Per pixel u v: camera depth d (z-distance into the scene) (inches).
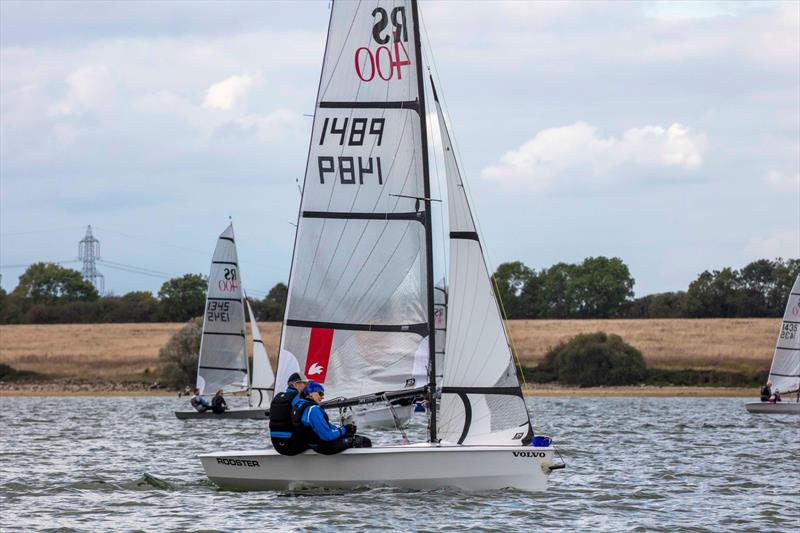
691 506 3201.3
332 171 3297.2
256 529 2706.7
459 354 3228.3
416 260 3260.3
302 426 3058.6
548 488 3503.9
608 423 7204.7
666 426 6860.2
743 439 5733.3
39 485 3572.8
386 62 3280.0
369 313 3272.6
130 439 5762.8
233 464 3216.0
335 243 3292.3
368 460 3115.2
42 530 2738.7
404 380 3245.6
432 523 2773.1
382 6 3280.0
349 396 3265.3
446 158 3284.9
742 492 3513.8
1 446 5260.8
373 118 3280.0
